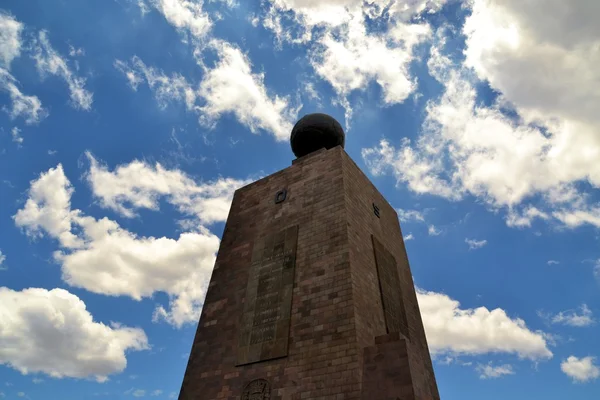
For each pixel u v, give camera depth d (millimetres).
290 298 20453
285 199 26172
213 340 21719
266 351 19188
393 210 30812
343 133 31188
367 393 15453
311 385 16938
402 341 16141
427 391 15688
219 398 19109
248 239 25656
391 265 25281
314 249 21781
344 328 17734
